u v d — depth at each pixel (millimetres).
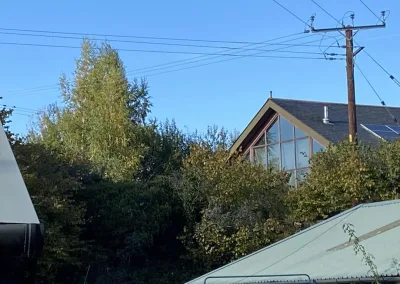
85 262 23984
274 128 31312
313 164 23734
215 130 42000
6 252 5555
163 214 25203
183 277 24406
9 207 5844
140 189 25516
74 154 26625
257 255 12781
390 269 8227
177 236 24625
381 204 12820
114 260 24859
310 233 12906
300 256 11266
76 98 42188
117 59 42594
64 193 23016
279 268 10828
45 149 22781
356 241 7723
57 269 22375
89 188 25203
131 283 24281
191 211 24875
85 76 42688
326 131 28906
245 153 32562
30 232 5605
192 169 25297
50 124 41938
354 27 23828
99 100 38875
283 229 22844
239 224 23156
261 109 31391
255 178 24344
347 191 22172
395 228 10695
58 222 21547
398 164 22234
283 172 25969
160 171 35219
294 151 29984
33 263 5707
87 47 43438
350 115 23734
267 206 23969
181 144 37094
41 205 20844
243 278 10906
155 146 36062
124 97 39812
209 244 23141
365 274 8328
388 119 32844
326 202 22484
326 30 24297
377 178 22359
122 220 24781
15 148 21469
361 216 12430
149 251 25484
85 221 23562
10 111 21812
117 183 25703
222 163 24859
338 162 23031
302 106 31406
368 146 23266
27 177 20703
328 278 8922
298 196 23281
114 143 35344
